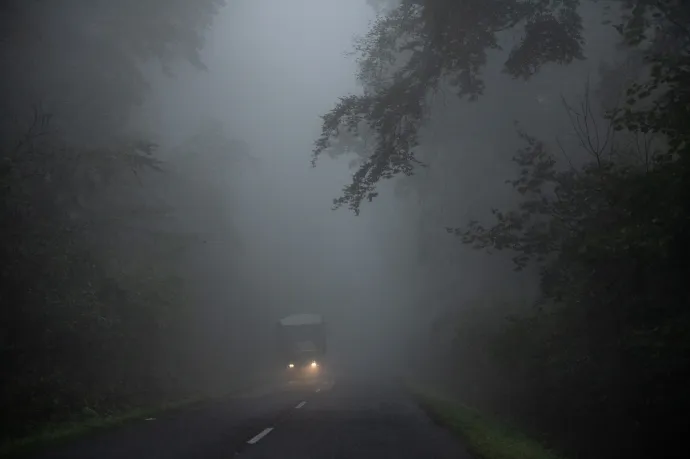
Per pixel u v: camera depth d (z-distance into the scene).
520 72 18.28
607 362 13.35
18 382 14.86
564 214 15.52
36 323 15.36
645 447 12.93
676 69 11.79
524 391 19.62
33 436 13.23
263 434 13.83
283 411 19.44
